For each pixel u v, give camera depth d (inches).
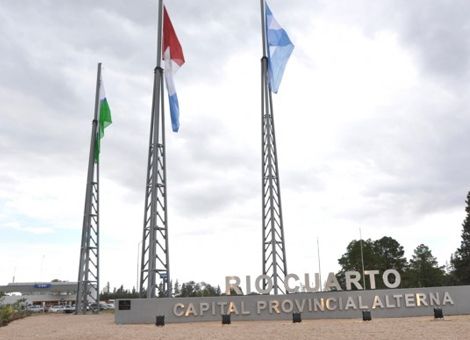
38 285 5098.4
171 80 1854.1
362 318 1435.8
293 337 1016.2
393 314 1481.3
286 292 1529.3
